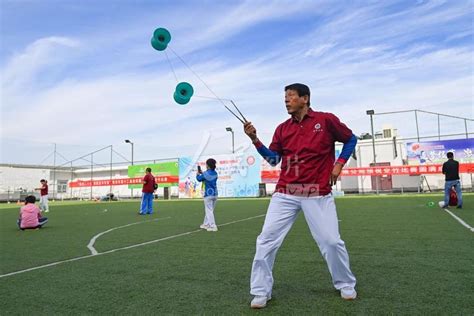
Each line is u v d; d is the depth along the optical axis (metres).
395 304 2.73
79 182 34.09
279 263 4.18
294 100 2.99
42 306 2.96
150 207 12.80
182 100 3.53
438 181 22.81
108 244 5.95
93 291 3.32
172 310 2.78
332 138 3.00
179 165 27.91
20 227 8.23
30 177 37.91
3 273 4.10
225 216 10.57
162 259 4.64
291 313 2.64
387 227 6.82
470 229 6.21
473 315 2.48
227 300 2.99
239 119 3.18
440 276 3.44
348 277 2.92
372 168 21.98
